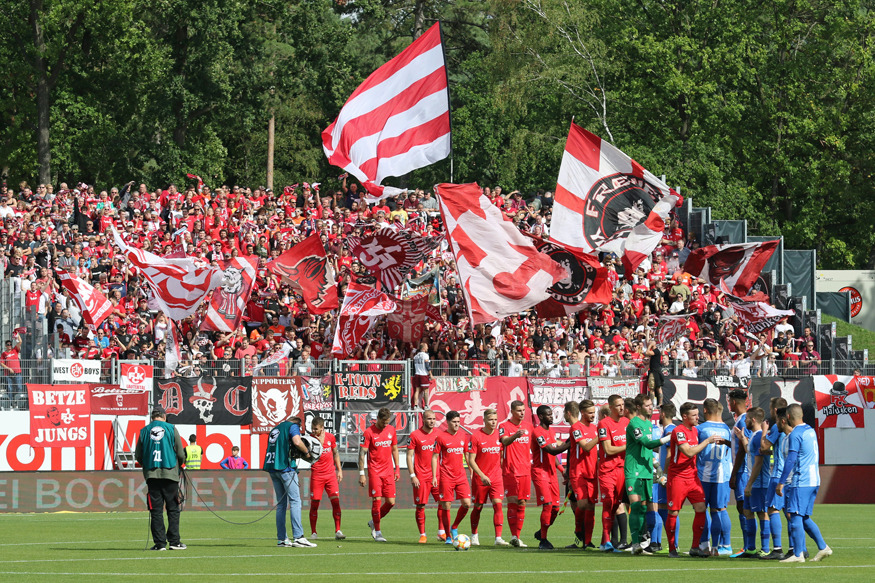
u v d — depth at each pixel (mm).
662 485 26547
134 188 85188
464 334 49094
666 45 88812
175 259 44938
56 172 87250
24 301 44812
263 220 56781
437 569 21312
